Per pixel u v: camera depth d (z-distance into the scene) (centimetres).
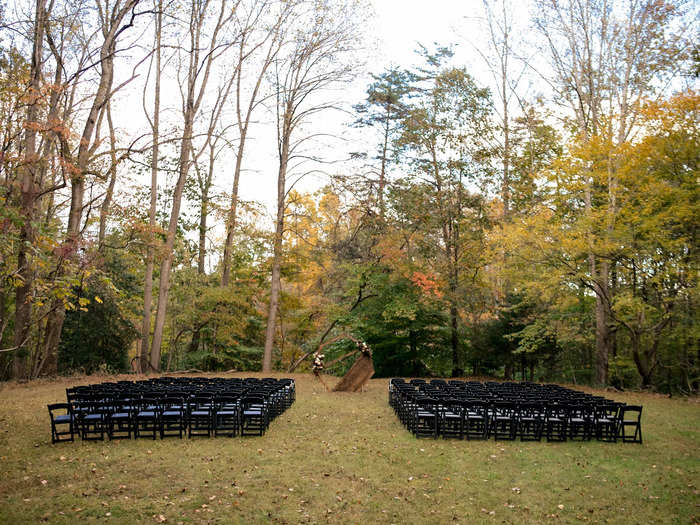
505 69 3055
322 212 3588
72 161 1831
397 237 2748
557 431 1064
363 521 601
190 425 977
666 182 1783
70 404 920
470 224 2878
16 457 813
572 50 2283
